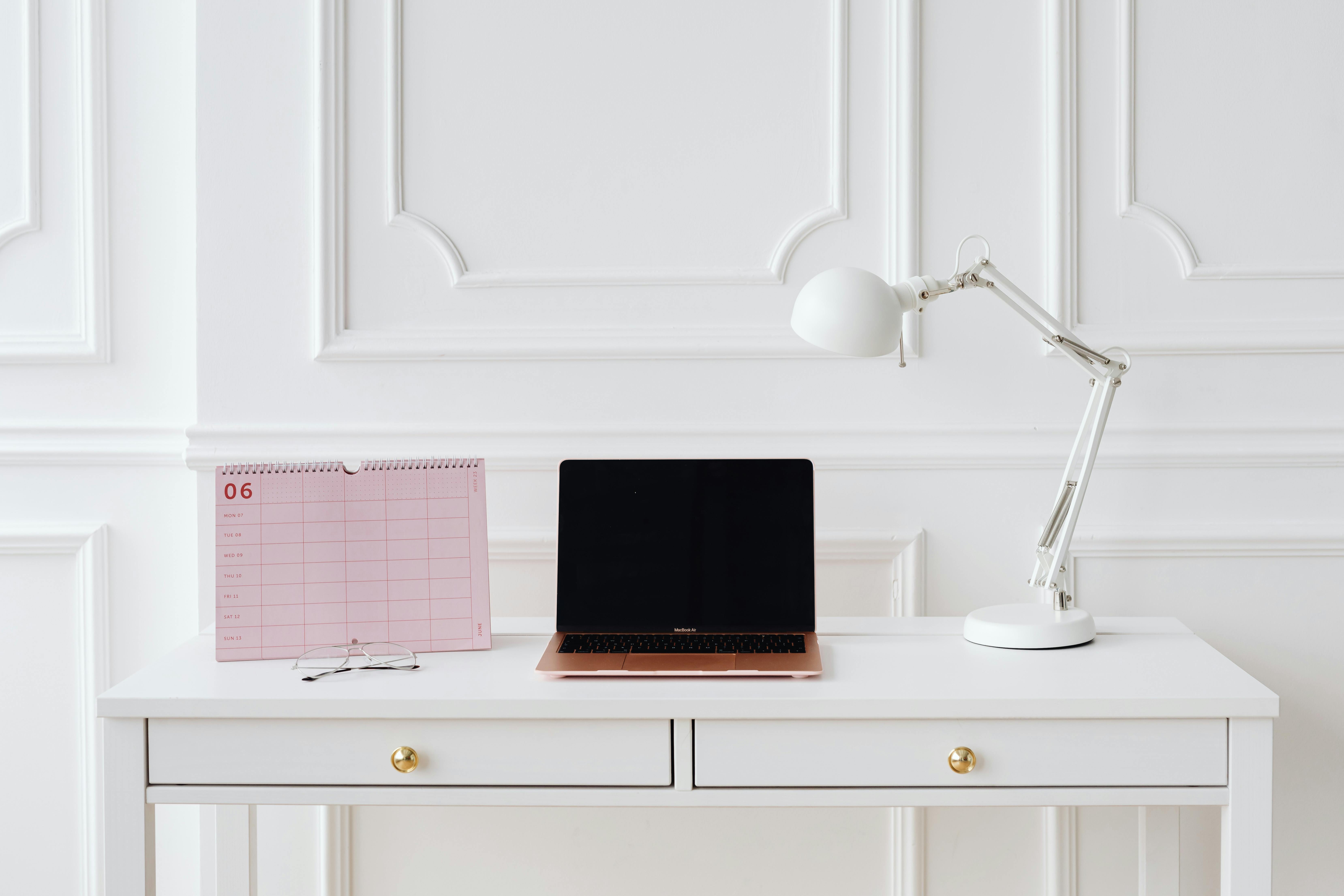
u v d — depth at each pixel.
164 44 1.37
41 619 1.37
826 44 1.28
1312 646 1.27
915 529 1.28
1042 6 1.26
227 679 0.95
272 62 1.28
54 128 1.36
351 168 1.29
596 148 1.29
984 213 1.27
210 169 1.28
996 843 1.30
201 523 1.29
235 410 1.29
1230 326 1.26
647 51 1.29
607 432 1.28
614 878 1.32
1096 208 1.27
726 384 1.29
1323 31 1.25
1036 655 1.02
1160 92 1.26
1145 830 1.21
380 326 1.30
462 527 1.06
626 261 1.30
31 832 1.37
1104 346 1.26
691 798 0.89
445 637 1.05
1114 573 1.28
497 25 1.29
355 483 1.05
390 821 1.32
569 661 0.97
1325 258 1.26
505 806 0.92
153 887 0.91
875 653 1.03
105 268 1.36
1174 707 0.87
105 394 1.37
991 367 1.28
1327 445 1.25
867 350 0.98
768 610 1.08
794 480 1.10
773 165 1.29
